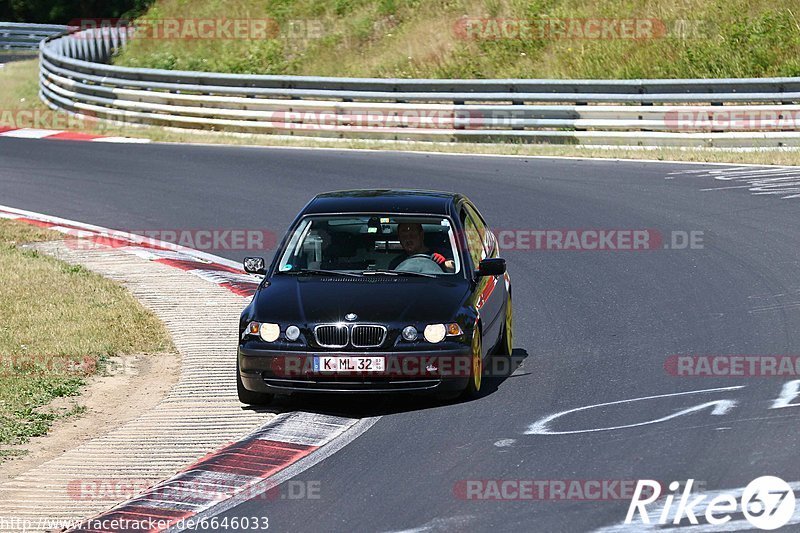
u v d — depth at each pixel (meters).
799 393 31.09
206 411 32.47
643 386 32.62
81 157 81.94
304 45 114.25
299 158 78.88
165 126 93.94
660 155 75.75
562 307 43.38
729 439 27.41
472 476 25.78
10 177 75.19
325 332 31.03
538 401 31.62
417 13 113.81
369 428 29.94
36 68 131.38
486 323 33.75
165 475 27.58
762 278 45.62
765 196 61.72
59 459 28.98
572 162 74.50
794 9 98.38
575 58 99.88
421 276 33.38
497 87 82.62
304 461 27.56
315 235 34.84
